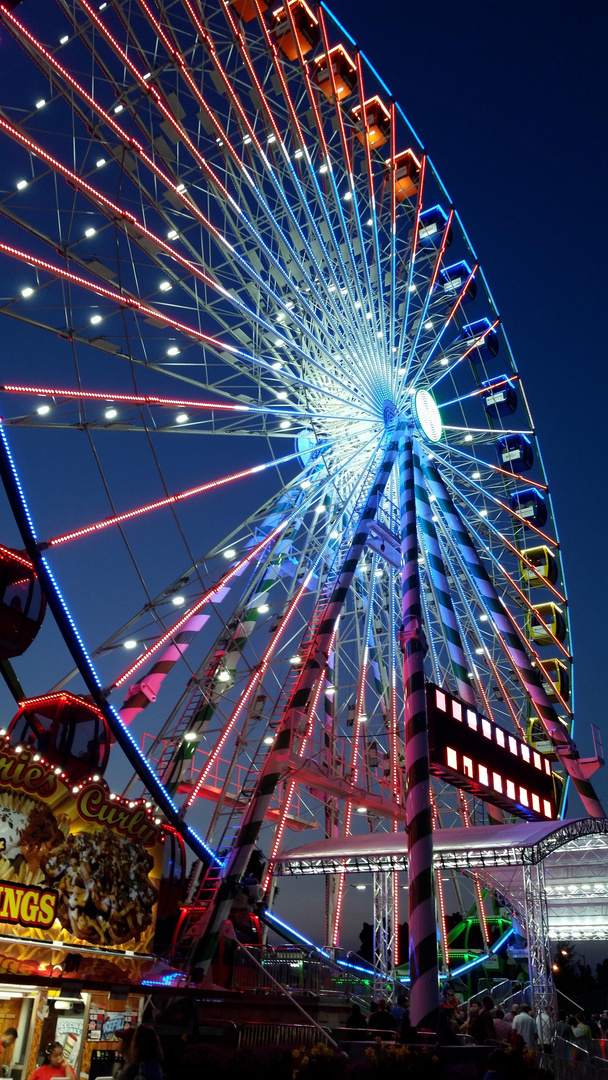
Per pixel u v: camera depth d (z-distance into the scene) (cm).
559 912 3008
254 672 2561
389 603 3228
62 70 1986
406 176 3419
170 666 2806
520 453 4041
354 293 3119
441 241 3591
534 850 2092
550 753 3081
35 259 2019
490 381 4181
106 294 2186
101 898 1404
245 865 2009
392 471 3195
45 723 2111
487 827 2292
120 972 1418
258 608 2794
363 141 3105
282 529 2936
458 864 2161
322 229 3055
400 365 3388
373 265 3328
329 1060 1285
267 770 2162
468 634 3356
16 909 1245
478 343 3897
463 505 3666
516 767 2638
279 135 2670
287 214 2720
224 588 2858
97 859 1412
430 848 1938
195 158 2350
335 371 3166
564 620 3956
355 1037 1606
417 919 1836
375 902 2788
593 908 2966
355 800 2712
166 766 2691
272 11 2741
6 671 2225
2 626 1892
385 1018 1714
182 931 2017
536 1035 1853
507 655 3191
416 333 3444
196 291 2580
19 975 1087
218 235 2494
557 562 4081
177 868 2062
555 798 2823
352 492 3250
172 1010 1378
